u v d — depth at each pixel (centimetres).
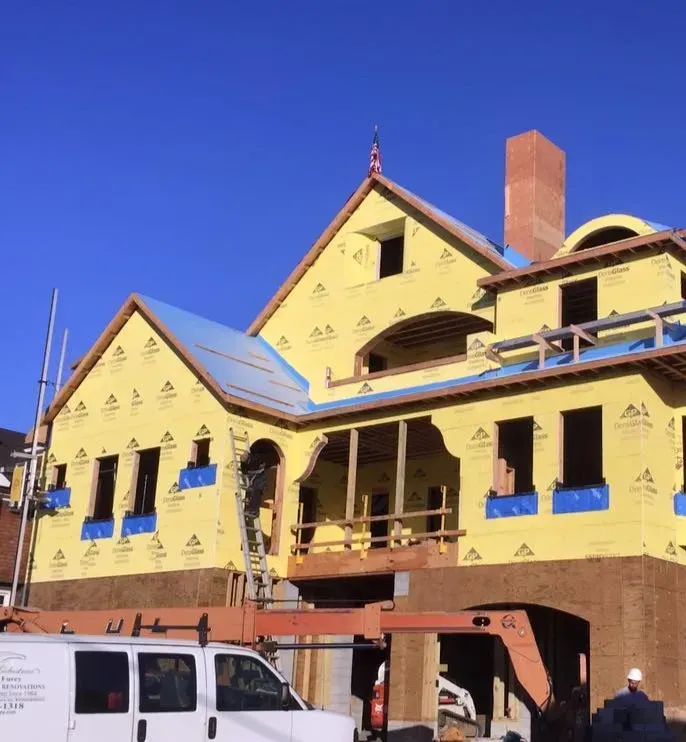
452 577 2108
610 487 1930
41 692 1105
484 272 2467
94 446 2720
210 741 1207
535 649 1370
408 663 2116
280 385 2645
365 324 2672
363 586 2494
